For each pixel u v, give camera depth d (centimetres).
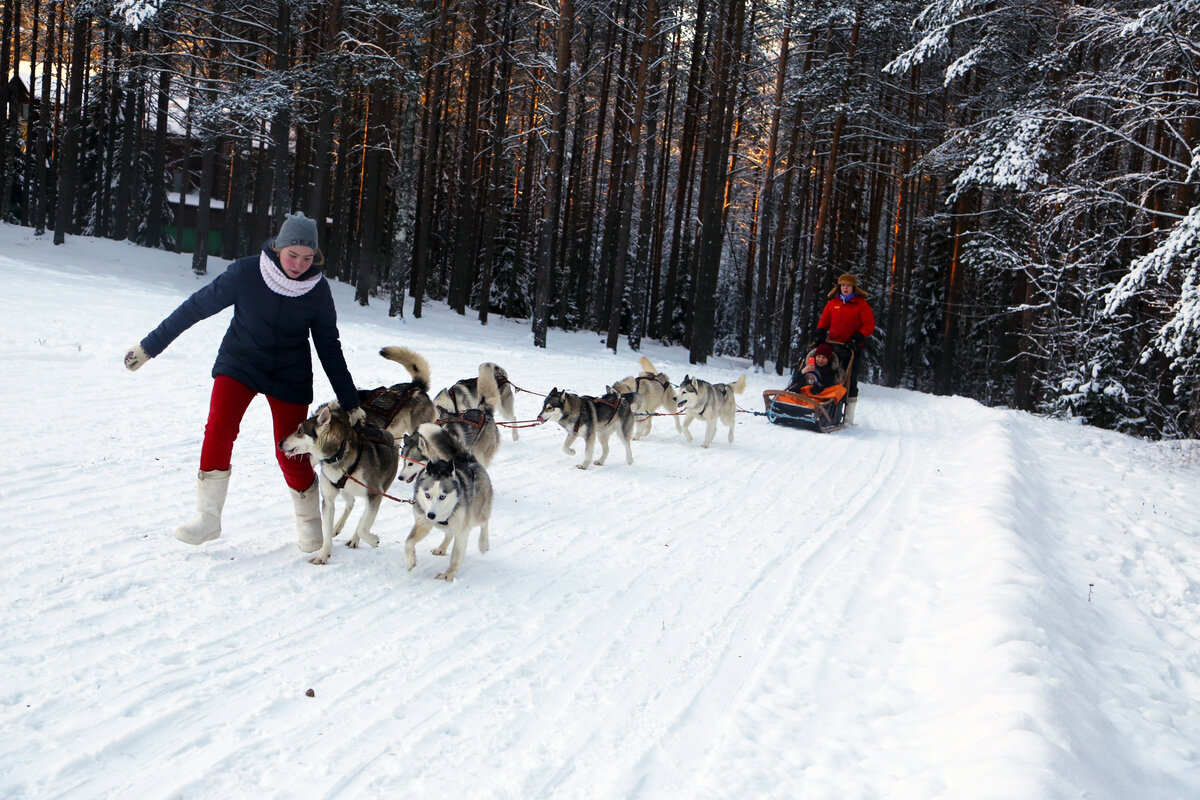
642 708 366
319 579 484
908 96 2877
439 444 523
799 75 2858
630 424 944
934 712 364
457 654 405
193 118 2378
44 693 324
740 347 3881
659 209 3784
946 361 3112
